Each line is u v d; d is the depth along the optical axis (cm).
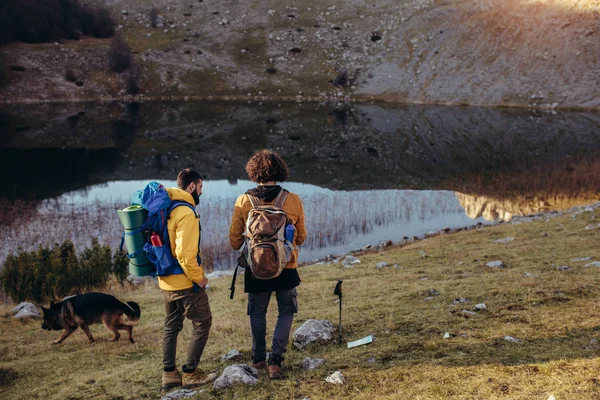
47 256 1564
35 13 9119
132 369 741
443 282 1066
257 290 537
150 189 539
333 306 973
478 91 7838
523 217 2288
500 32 8700
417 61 8762
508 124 6012
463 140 5166
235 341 798
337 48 9388
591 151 4281
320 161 4384
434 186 3394
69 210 2795
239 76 8831
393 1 10562
